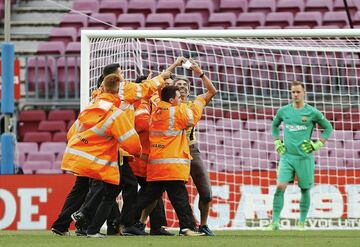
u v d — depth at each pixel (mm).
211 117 49562
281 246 24656
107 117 28688
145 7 71062
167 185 31578
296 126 37375
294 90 37375
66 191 42531
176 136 31453
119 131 28484
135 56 41188
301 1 70062
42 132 61375
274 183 42094
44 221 42656
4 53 47219
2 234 34312
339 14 67688
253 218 42125
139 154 28859
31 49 68625
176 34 37406
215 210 42188
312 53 53625
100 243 25969
